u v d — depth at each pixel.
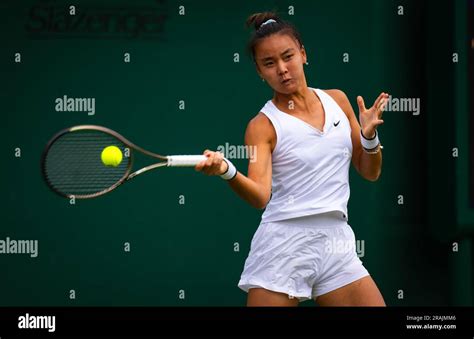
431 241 20.53
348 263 14.00
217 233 19.94
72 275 19.56
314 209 13.76
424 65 20.31
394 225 20.42
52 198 19.53
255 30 14.10
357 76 20.17
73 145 15.86
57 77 19.48
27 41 19.39
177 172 19.83
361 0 20.16
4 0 19.34
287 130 13.81
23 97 19.41
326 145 13.88
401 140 20.39
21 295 19.47
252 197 13.09
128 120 19.64
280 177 13.98
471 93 19.64
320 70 20.08
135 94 19.64
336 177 13.98
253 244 14.17
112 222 19.69
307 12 20.02
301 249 13.80
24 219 19.45
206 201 19.91
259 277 13.94
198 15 19.77
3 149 19.39
